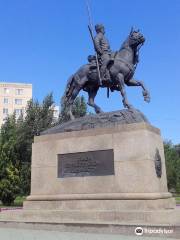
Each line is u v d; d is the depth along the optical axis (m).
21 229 9.59
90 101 12.81
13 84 78.50
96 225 8.71
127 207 9.52
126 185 9.84
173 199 10.70
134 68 12.10
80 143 10.93
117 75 11.70
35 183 11.43
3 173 26.47
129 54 11.96
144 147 9.88
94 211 9.73
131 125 10.23
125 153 10.09
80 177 10.65
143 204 9.31
